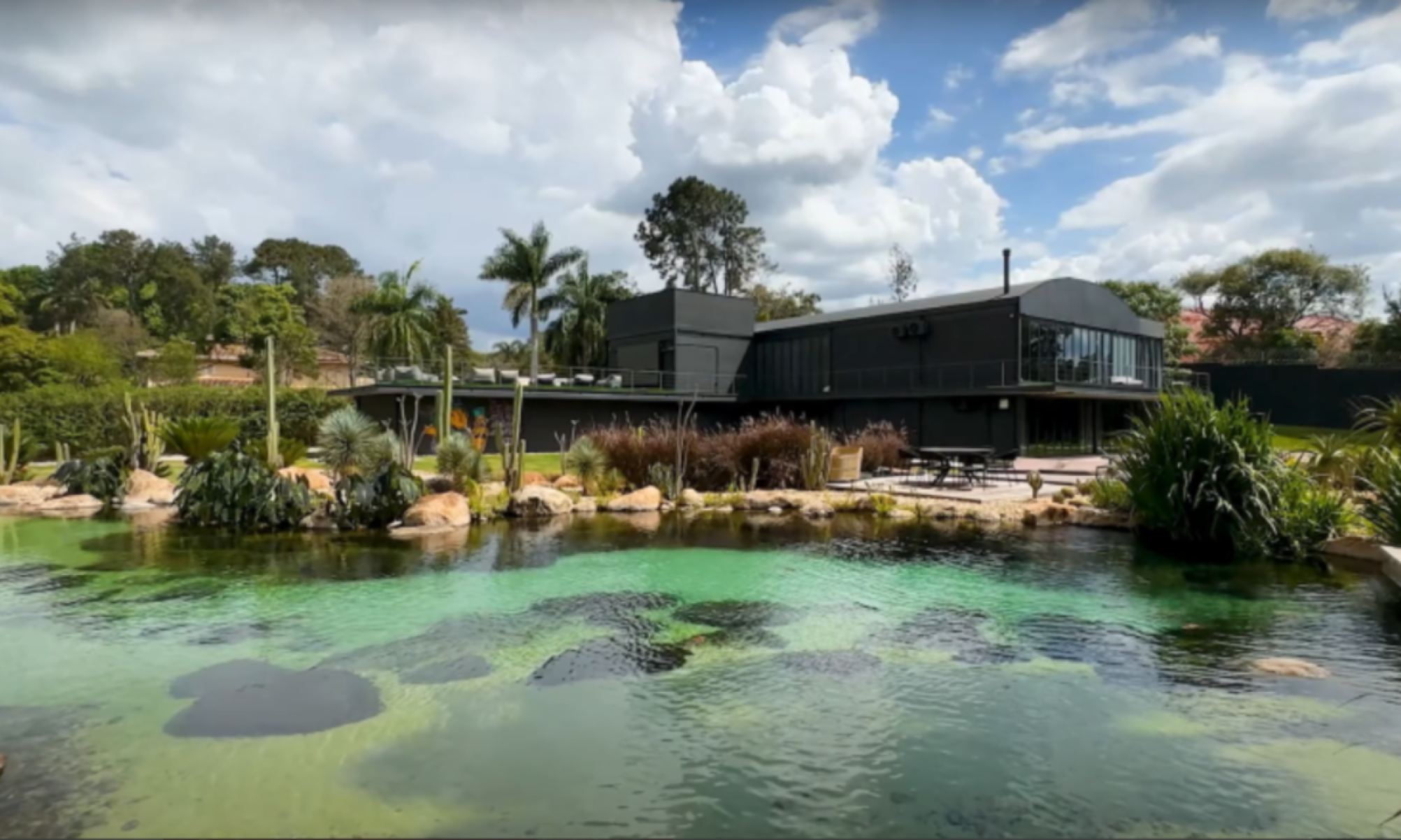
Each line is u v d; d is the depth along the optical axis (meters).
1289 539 9.68
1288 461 10.95
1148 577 8.59
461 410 26.53
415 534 11.66
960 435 25.66
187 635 6.44
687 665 5.70
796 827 3.46
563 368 33.41
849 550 10.35
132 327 50.84
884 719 4.67
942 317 26.58
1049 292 25.66
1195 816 3.56
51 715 4.71
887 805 3.65
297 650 6.04
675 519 13.33
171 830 3.40
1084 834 3.41
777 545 10.73
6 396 23.12
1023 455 24.08
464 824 3.47
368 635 6.47
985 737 4.41
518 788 3.80
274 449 15.05
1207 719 4.65
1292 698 4.98
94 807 3.60
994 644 6.18
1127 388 26.52
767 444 16.56
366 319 43.28
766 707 4.88
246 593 7.93
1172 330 44.75
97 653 5.96
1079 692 5.11
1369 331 41.00
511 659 5.84
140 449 16.95
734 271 59.94
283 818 3.50
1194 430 10.38
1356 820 3.53
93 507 14.30
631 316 34.59
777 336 33.06
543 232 38.56
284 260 74.81
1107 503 12.38
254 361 51.91
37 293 64.88
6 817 3.51
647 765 4.05
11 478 16.58
